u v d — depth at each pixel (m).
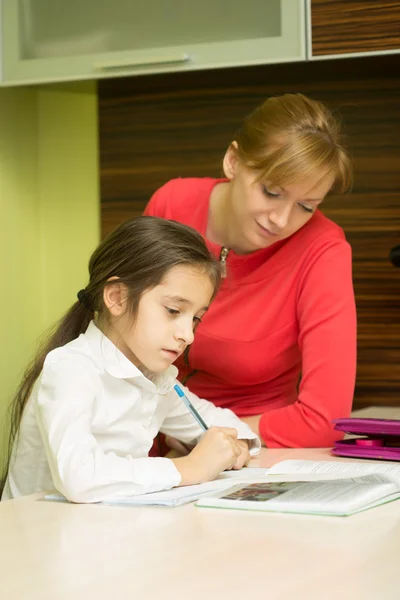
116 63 2.24
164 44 2.22
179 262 1.35
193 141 2.56
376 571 0.78
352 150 2.46
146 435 1.42
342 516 1.02
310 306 1.69
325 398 1.65
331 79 2.46
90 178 2.71
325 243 1.73
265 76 2.48
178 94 2.56
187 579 0.77
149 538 0.93
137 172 2.61
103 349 1.37
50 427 1.21
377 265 2.44
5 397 2.56
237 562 0.82
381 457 1.49
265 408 1.86
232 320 1.78
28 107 2.70
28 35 2.34
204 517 1.03
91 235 2.72
